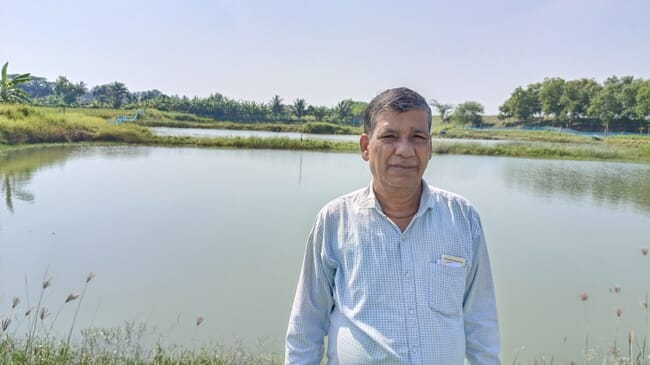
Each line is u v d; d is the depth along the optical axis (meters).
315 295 1.65
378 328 1.42
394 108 1.43
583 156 31.38
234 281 5.93
